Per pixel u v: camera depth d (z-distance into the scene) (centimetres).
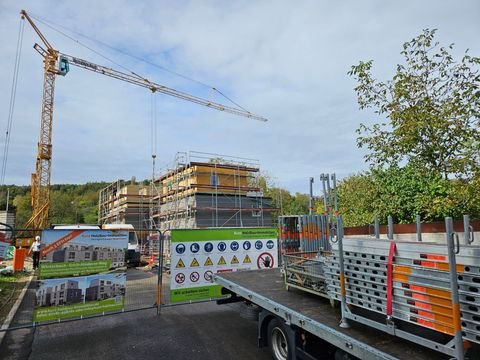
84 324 687
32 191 4138
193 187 2575
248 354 522
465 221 293
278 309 436
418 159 685
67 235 648
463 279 243
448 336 269
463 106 613
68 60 4397
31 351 547
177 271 777
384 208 914
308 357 393
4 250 692
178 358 509
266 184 4928
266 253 888
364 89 745
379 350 290
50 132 4266
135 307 813
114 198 4078
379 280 318
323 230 706
